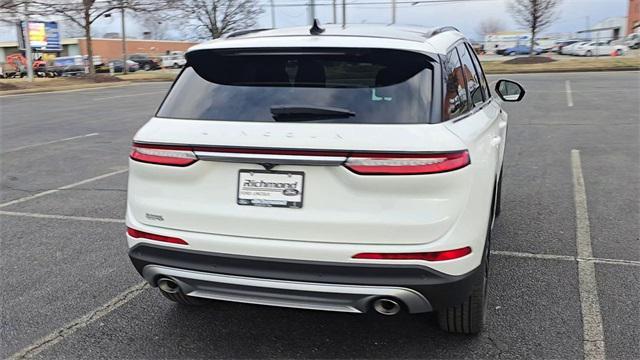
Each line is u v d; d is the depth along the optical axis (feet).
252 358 10.83
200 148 9.46
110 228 18.93
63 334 11.88
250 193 9.41
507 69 103.30
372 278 9.03
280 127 9.25
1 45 251.80
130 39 246.88
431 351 10.87
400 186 8.80
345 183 8.96
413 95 9.41
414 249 8.91
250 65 10.42
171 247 9.91
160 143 9.80
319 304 9.39
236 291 9.68
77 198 22.89
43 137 40.06
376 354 10.83
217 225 9.62
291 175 9.19
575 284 13.56
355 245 9.03
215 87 10.30
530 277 14.01
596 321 11.80
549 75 89.56
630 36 205.05
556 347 10.87
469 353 10.76
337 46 9.87
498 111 15.17
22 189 24.70
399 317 12.23
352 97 9.48
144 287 14.14
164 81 118.32
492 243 16.40
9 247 17.20
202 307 12.92
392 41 10.00
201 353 11.05
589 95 57.41
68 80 113.39
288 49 10.09
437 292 9.09
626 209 19.42
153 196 10.03
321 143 8.91
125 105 64.69
